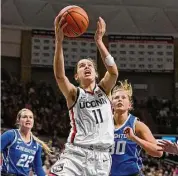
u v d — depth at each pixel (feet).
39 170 22.75
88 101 16.16
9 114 74.90
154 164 69.62
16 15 88.33
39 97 83.15
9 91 81.35
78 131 16.06
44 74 90.53
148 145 17.24
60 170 15.89
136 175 18.86
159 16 91.50
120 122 19.13
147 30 92.68
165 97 93.04
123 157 18.78
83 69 16.48
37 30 89.86
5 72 87.86
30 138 22.47
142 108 87.04
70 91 16.22
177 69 92.63
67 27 16.05
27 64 89.25
